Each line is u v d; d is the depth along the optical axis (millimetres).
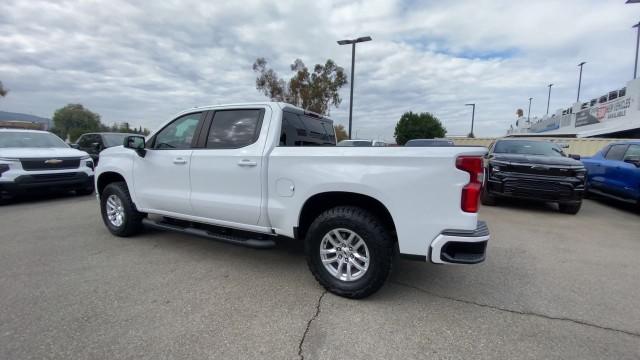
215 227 4180
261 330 2627
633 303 3152
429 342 2506
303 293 3270
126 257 4168
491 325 2748
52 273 3646
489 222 6340
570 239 5230
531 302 3150
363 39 16375
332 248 3234
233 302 3064
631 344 2520
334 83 22781
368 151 2984
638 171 7102
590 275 3801
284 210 3402
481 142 26094
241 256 4277
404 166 2859
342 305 3041
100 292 3211
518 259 4297
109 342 2441
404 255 2918
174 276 3621
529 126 45812
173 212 4301
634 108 19406
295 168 3301
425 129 49062
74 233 5207
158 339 2486
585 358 2352
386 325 2723
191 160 4004
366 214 3043
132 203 4801
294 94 23172
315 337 2547
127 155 4703
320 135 4539
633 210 7852
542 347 2465
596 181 8828
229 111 3914
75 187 8305
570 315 2924
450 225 2762
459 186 2729
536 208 7777
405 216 2865
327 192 3178
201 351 2363
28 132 8883
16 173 7230
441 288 3424
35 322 2678
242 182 3637
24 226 5621
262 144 3570
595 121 23969
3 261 3984
